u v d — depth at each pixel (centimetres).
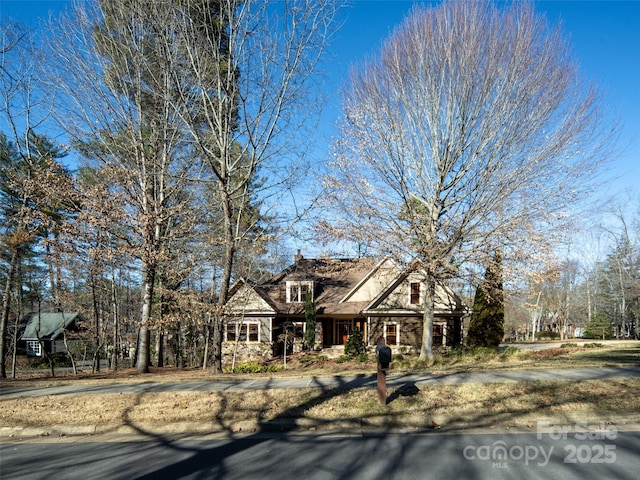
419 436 723
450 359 1716
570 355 1861
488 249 1784
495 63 1684
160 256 1717
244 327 2700
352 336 2480
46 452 702
